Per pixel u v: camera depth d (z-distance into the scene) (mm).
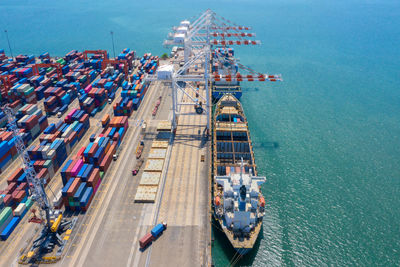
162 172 87688
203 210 74625
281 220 77500
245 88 160750
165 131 108250
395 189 89375
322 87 163375
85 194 74750
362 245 71500
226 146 98750
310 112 135250
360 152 106750
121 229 69188
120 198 78188
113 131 99375
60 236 67188
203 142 102500
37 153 84062
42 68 161500
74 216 72500
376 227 76375
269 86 163750
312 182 91375
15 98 122375
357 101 146875
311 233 74125
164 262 61594
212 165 89375
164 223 68812
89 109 118125
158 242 66000
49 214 66750
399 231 75438
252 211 69625
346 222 77625
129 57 170125
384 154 106000
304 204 82875
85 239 66625
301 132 118625
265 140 112500
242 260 65812
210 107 127938
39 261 61750
